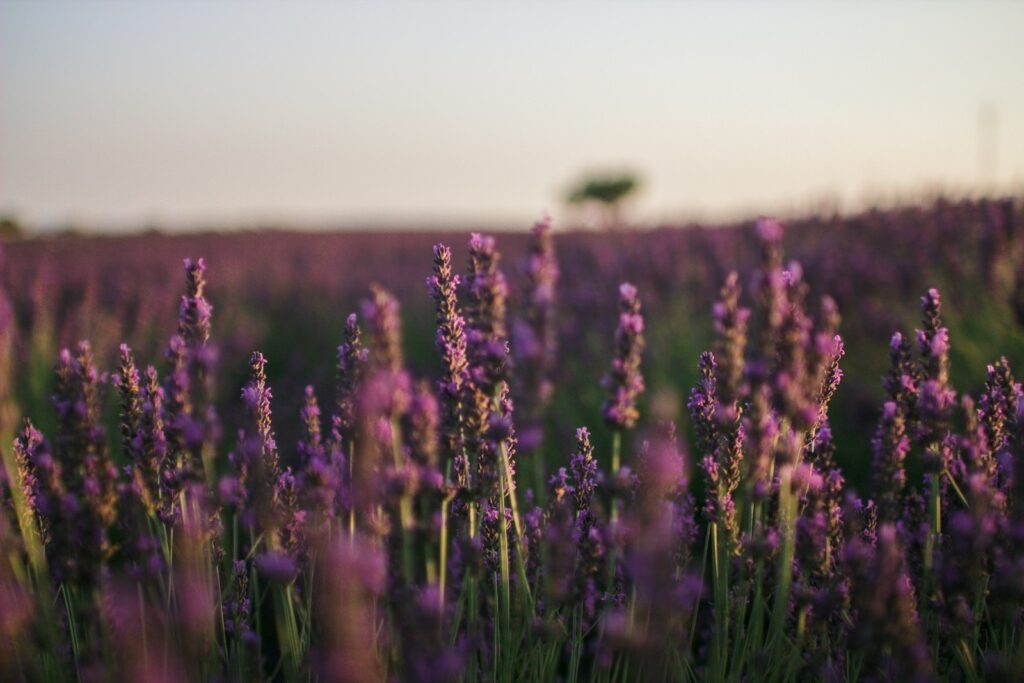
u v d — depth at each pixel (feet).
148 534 8.49
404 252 69.36
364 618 5.34
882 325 24.61
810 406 7.22
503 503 7.52
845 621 7.52
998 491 8.14
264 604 11.21
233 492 8.53
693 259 37.91
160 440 8.39
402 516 6.40
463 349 8.02
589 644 9.45
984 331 22.71
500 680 7.92
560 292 33.19
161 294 42.19
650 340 26.89
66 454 7.38
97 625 6.65
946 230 29.35
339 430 7.95
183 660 5.92
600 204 166.61
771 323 6.93
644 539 5.44
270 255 67.56
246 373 31.32
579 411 20.77
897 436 8.54
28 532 7.36
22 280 40.60
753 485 7.26
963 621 7.04
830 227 39.17
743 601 8.15
